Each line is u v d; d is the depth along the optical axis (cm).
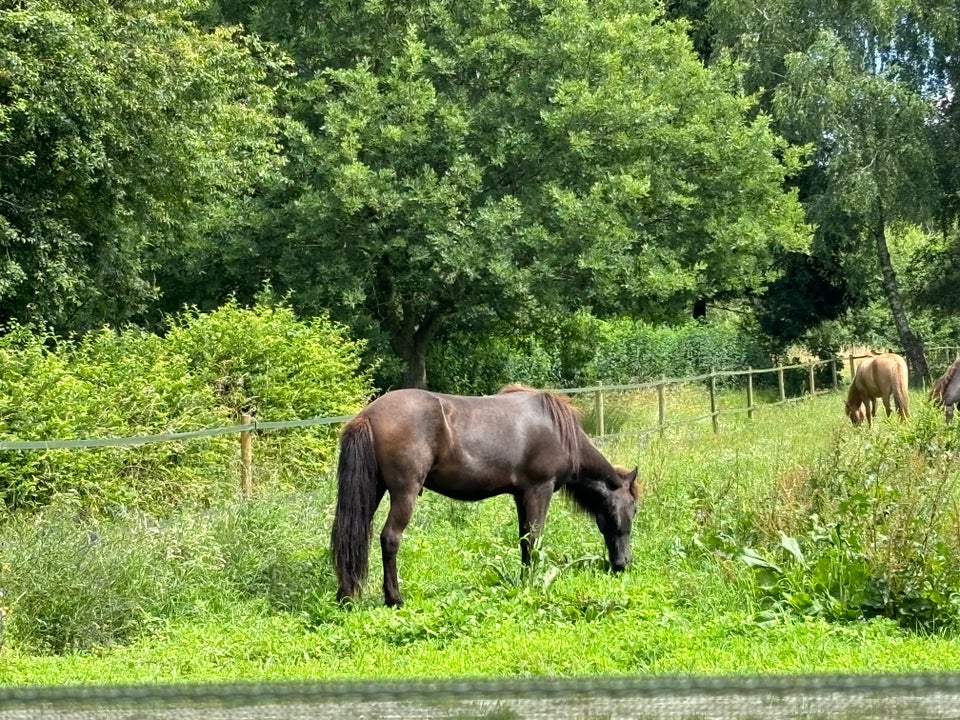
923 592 739
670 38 2459
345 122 2128
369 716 234
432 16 2336
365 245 2152
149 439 991
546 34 2297
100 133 1595
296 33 2366
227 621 784
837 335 3822
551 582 850
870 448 1105
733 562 844
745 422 2084
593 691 223
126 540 833
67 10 1619
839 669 618
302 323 1659
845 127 3206
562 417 911
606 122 2225
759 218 2397
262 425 1141
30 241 1611
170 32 1733
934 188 3272
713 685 225
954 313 3869
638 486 955
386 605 814
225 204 2175
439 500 1166
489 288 2208
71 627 733
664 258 2234
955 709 231
